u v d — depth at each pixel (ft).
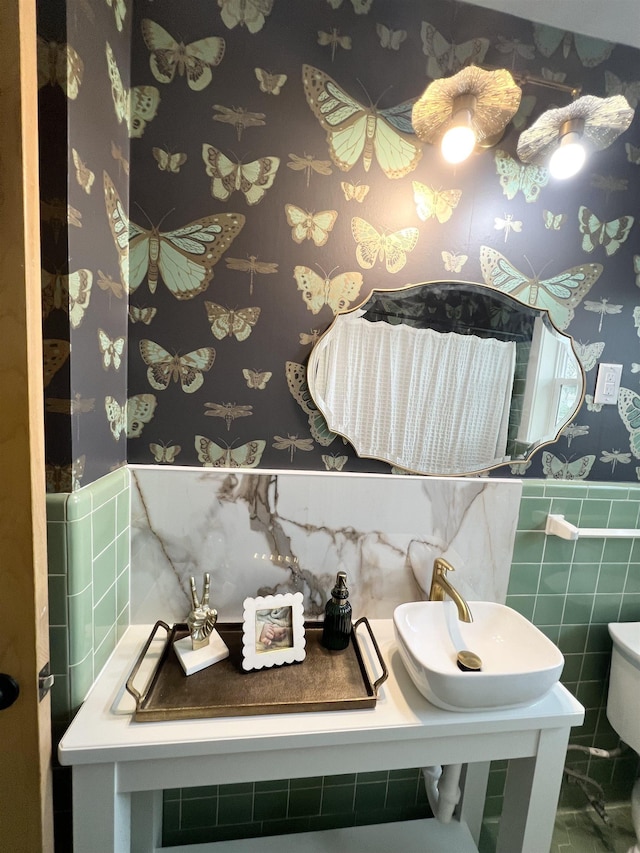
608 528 3.91
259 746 2.40
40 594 1.99
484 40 3.27
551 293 3.63
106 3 2.48
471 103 2.88
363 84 3.14
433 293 3.43
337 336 3.33
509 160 3.43
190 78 2.93
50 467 2.34
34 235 1.82
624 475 3.99
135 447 3.21
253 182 3.09
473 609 3.46
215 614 2.96
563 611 4.00
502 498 3.69
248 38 2.96
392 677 2.96
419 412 3.52
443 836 3.67
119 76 2.72
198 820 3.77
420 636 3.26
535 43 3.36
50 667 2.42
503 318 3.56
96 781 2.30
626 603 4.11
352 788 3.97
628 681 3.73
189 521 3.26
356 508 3.47
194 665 2.80
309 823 3.95
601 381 3.83
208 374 3.22
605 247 3.69
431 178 3.33
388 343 3.41
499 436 3.67
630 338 3.84
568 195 3.57
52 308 2.23
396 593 3.62
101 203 2.56
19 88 1.67
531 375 3.65
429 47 3.20
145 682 2.70
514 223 3.50
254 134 3.04
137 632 3.21
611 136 3.22
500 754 2.78
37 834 2.12
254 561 3.39
